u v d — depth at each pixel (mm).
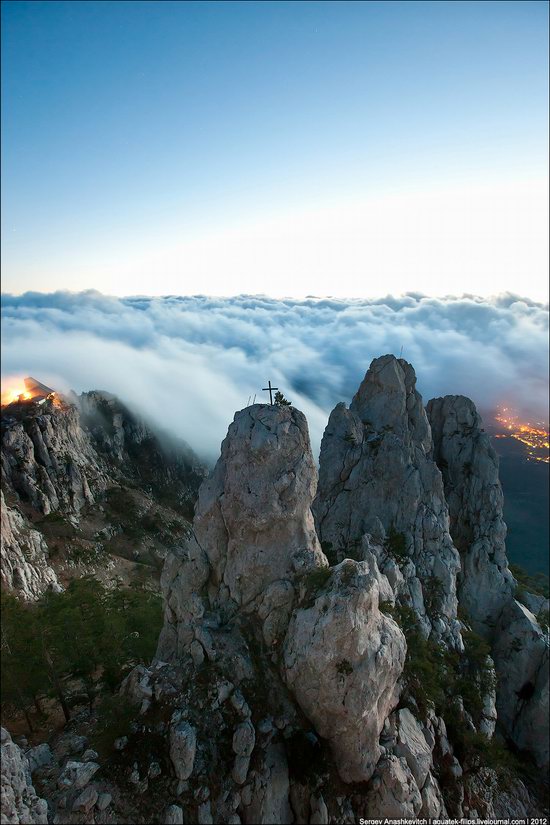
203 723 38156
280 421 44219
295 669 38719
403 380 71125
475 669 57500
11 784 32781
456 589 68562
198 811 34781
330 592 38406
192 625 43656
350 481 66125
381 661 37531
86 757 37250
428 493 64812
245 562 44031
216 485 46031
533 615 66250
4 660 48656
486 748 49938
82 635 53250
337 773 37969
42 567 104562
